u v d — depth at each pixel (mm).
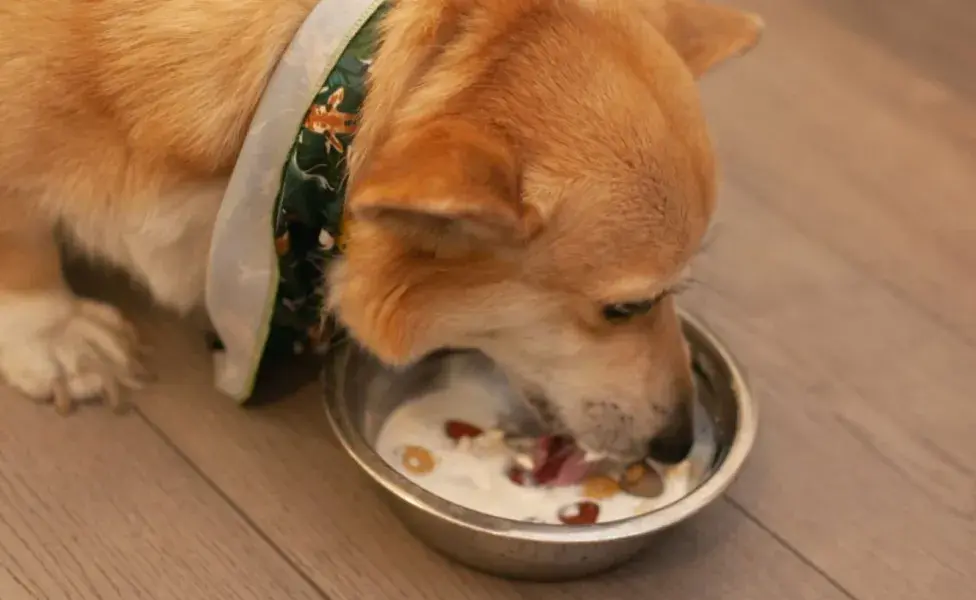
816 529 1397
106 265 1482
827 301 1718
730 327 1653
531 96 1035
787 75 2199
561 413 1284
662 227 1061
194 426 1400
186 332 1512
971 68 2305
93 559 1252
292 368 1493
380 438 1360
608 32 1091
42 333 1386
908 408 1573
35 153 1211
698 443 1384
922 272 1796
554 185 1019
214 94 1156
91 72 1165
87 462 1344
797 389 1577
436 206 883
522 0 1080
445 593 1271
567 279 1086
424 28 1079
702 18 1253
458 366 1446
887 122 2121
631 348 1215
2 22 1164
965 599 1345
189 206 1250
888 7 2457
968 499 1462
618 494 1329
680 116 1084
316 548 1295
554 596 1285
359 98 1096
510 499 1310
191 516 1307
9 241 1321
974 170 2035
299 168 1137
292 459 1383
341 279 1181
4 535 1259
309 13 1133
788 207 1880
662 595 1302
